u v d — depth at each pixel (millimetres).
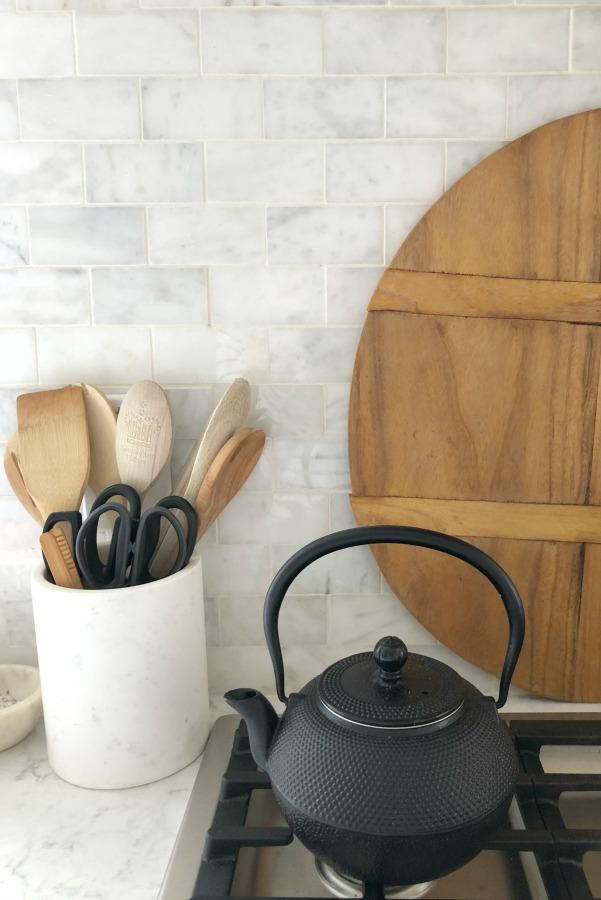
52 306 957
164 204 934
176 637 842
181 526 848
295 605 1021
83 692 819
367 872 620
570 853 706
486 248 915
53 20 897
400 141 917
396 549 973
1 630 1035
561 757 891
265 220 936
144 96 912
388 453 957
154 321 959
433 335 933
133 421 894
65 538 847
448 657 1021
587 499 953
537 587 972
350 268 945
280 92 909
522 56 898
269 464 988
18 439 913
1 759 904
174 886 689
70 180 930
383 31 896
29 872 723
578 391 934
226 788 800
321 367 966
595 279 913
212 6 893
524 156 896
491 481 957
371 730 614
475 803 601
